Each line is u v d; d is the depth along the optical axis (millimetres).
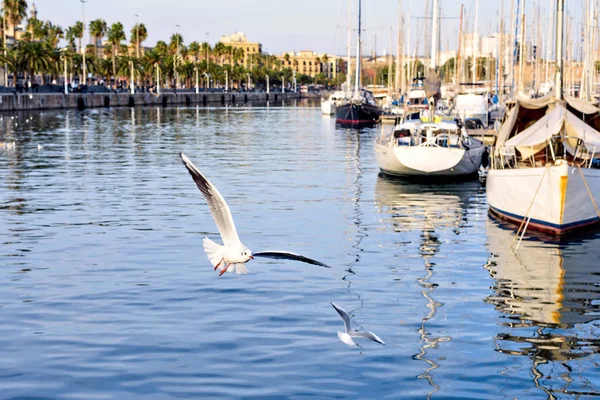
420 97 75750
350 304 20797
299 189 42750
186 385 15289
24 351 17109
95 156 60219
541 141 30125
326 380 15555
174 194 40375
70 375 15773
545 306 20797
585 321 19594
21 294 21484
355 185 44375
